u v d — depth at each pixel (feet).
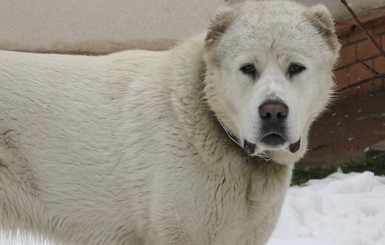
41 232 20.36
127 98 19.88
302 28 18.81
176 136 19.20
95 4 38.55
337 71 39.99
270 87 17.92
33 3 39.04
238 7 19.48
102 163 19.69
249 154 19.06
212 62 19.06
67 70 20.24
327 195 28.43
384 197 28.50
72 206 19.95
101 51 38.86
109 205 19.84
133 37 38.37
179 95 19.33
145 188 19.48
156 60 20.33
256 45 18.45
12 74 19.92
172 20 37.52
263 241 20.39
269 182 19.54
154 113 19.49
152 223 19.57
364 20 40.45
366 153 34.30
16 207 20.02
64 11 38.86
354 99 40.91
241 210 19.47
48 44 39.22
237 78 18.60
